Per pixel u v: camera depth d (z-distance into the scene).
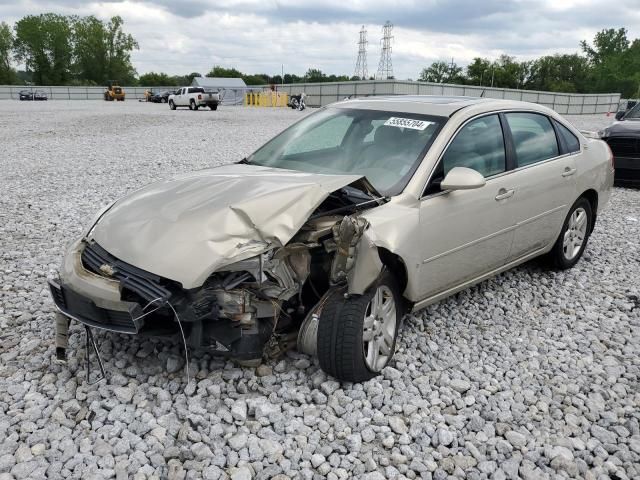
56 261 5.89
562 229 5.57
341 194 3.85
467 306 4.92
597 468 2.98
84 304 3.36
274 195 3.40
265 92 54.84
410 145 4.25
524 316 4.82
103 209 4.05
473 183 3.88
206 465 2.88
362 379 3.57
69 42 111.56
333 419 3.27
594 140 6.23
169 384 3.54
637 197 9.86
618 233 7.43
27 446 2.97
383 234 3.58
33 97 65.19
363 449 3.05
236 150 15.08
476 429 3.27
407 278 3.81
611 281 5.68
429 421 3.32
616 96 58.88
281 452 3.00
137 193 4.00
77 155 13.80
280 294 3.33
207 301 3.16
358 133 4.56
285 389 3.49
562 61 104.31
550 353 4.20
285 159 4.59
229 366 3.73
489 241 4.55
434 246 4.00
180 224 3.31
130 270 3.23
